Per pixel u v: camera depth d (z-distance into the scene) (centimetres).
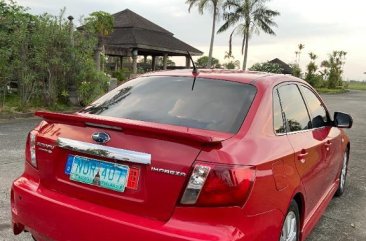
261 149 289
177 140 263
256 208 266
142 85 373
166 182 258
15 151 771
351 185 676
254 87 342
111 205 277
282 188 301
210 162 254
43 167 312
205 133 290
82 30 1549
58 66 1424
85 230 277
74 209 283
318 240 448
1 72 1297
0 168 650
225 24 5075
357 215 534
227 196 251
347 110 2456
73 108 1499
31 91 1371
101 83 1598
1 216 454
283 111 359
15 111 1305
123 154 271
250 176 261
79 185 291
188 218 253
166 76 379
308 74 6550
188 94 342
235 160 260
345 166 618
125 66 4266
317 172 404
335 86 6706
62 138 300
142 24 3612
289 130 360
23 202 312
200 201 251
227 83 349
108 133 282
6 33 1359
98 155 280
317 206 442
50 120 317
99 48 1953
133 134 274
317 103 477
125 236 262
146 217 264
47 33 1388
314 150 390
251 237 261
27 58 1362
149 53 4044
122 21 3575
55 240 294
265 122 318
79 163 293
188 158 257
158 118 321
